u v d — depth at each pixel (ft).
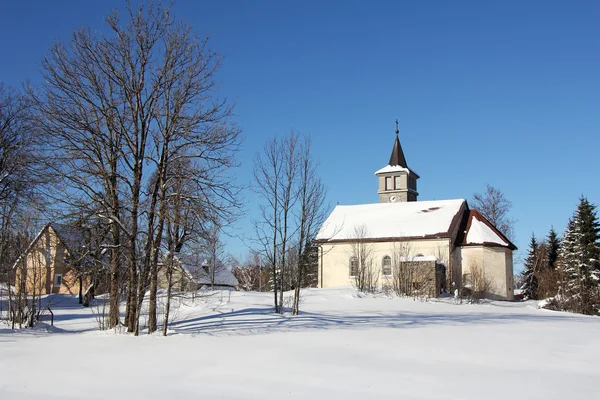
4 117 103.04
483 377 41.60
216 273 189.37
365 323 80.53
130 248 68.69
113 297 74.95
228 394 35.86
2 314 92.12
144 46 69.00
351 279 180.34
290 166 106.73
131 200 69.87
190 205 68.54
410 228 179.11
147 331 69.67
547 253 242.37
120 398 34.58
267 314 89.86
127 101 69.31
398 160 248.11
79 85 68.13
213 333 67.82
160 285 100.07
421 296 141.79
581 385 39.06
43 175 67.46
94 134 68.59
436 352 53.36
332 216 198.49
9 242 86.79
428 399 34.76
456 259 174.70
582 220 191.31
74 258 78.48
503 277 170.50
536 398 35.12
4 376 41.24
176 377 41.16
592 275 178.60
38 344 58.03
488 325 80.02
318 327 74.43
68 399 34.30
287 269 129.70
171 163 71.00
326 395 35.65
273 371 43.37
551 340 63.00
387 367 45.29
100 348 55.11
